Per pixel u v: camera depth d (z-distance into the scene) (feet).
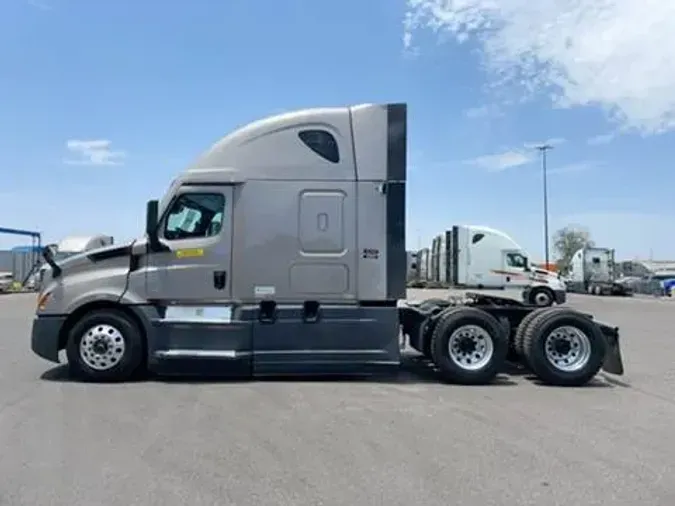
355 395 29.55
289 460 19.53
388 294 32.83
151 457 19.69
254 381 32.78
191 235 32.94
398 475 18.26
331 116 33.27
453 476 18.26
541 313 34.09
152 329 32.40
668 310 100.48
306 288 32.78
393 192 33.14
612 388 32.53
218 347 32.45
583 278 182.80
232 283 32.65
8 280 151.64
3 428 22.91
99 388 30.68
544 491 17.17
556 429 23.77
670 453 20.79
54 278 32.94
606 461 19.88
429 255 131.64
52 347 32.55
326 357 32.65
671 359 43.06
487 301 37.50
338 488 17.17
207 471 18.44
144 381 32.53
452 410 26.78
